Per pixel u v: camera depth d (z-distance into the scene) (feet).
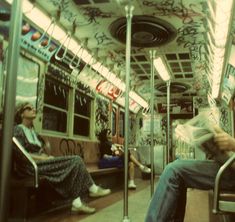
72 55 22.22
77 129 25.68
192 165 6.70
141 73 31.45
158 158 36.50
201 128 6.55
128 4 11.95
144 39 21.33
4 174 5.25
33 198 11.84
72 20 19.48
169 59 26.78
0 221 5.14
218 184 5.82
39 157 12.59
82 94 26.27
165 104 44.68
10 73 5.63
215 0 14.49
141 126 45.44
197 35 21.36
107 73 28.66
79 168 12.98
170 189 6.63
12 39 5.81
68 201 15.23
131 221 11.70
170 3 17.21
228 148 6.34
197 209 14.83
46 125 20.59
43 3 17.31
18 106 16.76
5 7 14.48
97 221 11.54
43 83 19.62
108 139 26.09
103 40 22.56
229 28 16.88
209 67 26.71
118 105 36.19
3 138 5.37
